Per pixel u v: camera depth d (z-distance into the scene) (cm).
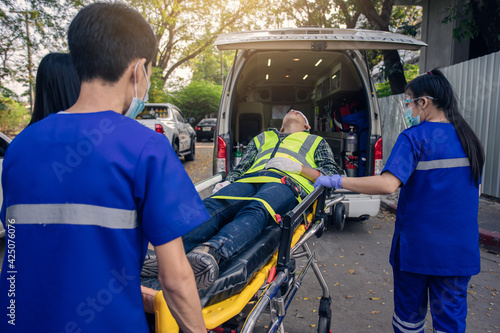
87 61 101
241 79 623
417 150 188
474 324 282
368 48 374
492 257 418
